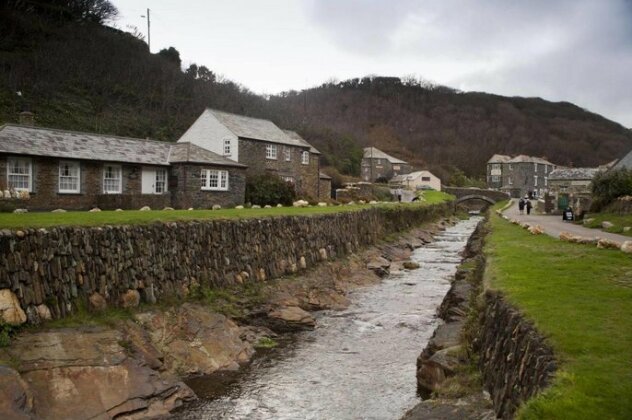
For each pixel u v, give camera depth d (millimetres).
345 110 169875
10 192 25453
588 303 10258
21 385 10703
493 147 162000
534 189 125938
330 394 13883
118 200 30438
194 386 14172
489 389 10203
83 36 74062
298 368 15836
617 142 179875
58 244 14102
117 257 15828
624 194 34875
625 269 14133
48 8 73250
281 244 25297
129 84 70688
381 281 29969
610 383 6598
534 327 8891
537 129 182125
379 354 17156
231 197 39062
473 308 15375
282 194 43562
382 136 154500
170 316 16281
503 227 33594
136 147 35562
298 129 90250
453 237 55719
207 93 79000
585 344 7867
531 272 14000
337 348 17797
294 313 20328
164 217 19766
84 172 30828
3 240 12648
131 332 14508
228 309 18859
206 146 44125
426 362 13695
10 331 12195
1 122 48000
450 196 97438
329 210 35594
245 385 14461
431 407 9914
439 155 150750
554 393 6488
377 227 43844
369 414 12672
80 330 13305
